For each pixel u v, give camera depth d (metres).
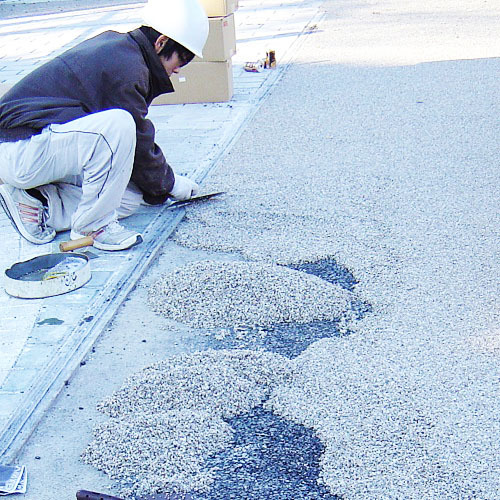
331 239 4.61
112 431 3.04
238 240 4.66
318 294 3.96
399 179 5.49
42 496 2.77
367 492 2.67
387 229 4.71
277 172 5.73
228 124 6.96
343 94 7.78
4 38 11.53
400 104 7.32
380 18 11.85
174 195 5.14
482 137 6.28
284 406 3.15
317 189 5.38
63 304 4.02
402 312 3.80
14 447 2.98
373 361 3.39
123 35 4.68
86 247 4.65
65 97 4.55
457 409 3.05
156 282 4.20
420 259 4.31
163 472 2.83
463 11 12.02
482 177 5.45
